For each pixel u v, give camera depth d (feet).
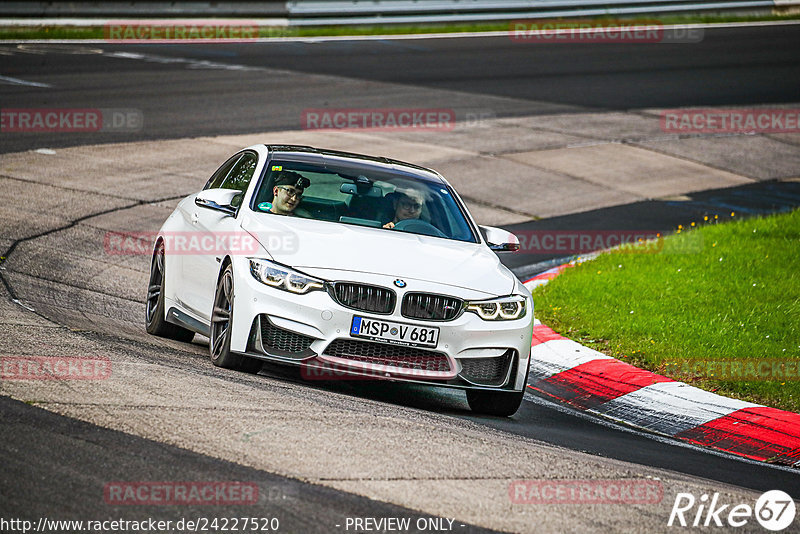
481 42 311.88
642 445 69.87
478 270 74.23
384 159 90.07
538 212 159.63
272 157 83.66
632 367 88.69
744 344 93.15
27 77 217.36
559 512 48.16
